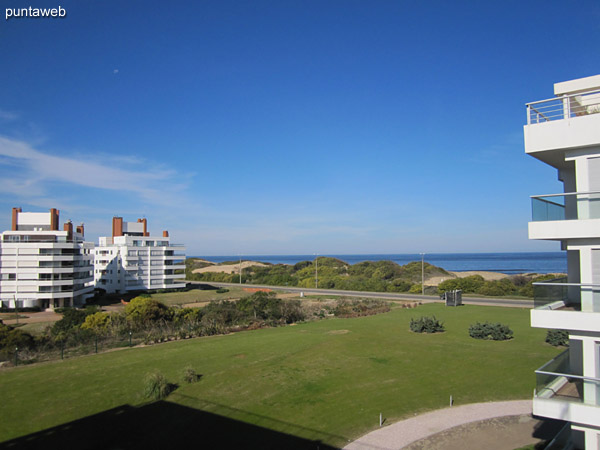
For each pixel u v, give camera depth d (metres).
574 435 11.39
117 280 80.56
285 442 15.34
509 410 17.75
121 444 15.36
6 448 15.05
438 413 17.64
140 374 23.38
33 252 59.53
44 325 45.94
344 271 109.50
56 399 19.72
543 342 29.41
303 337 32.88
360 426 16.58
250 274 112.38
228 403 19.11
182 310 42.03
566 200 14.00
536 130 11.62
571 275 13.14
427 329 33.72
